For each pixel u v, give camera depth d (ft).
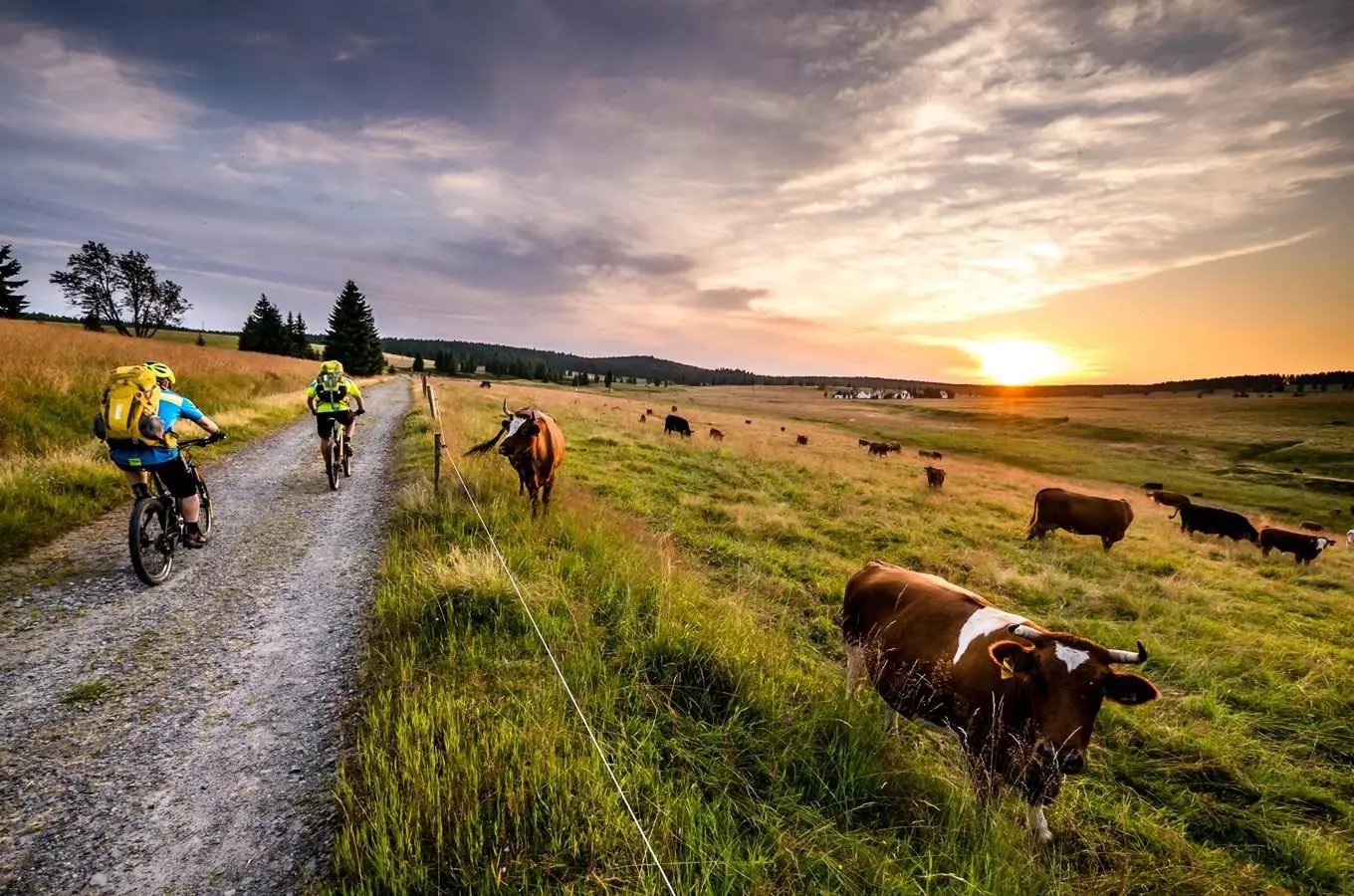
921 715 14.39
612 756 12.31
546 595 19.33
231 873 9.57
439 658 15.58
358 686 14.93
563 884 9.33
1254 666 24.50
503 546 24.08
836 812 11.88
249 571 22.49
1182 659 24.62
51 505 26.12
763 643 18.45
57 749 12.27
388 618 17.76
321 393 35.19
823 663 21.39
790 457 86.07
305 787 11.48
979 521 56.29
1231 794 16.15
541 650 16.20
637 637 17.47
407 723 12.68
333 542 26.48
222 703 14.16
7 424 36.17
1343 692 21.93
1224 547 61.72
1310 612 35.45
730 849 10.04
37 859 9.61
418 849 9.58
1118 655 11.12
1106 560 44.91
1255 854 14.05
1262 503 131.13
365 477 40.22
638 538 31.37
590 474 51.83
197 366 80.79
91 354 61.72
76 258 206.69
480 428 60.08
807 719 14.44
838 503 54.03
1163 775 16.75
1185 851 13.38
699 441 93.61
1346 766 17.78
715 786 12.14
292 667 15.87
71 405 42.65
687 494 49.01
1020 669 11.59
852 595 17.84
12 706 13.60
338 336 214.28
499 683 14.49
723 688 15.70
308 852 10.00
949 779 13.15
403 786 10.96
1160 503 101.60
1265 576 47.88
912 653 14.51
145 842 10.09
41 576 20.59
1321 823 15.12
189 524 22.31
